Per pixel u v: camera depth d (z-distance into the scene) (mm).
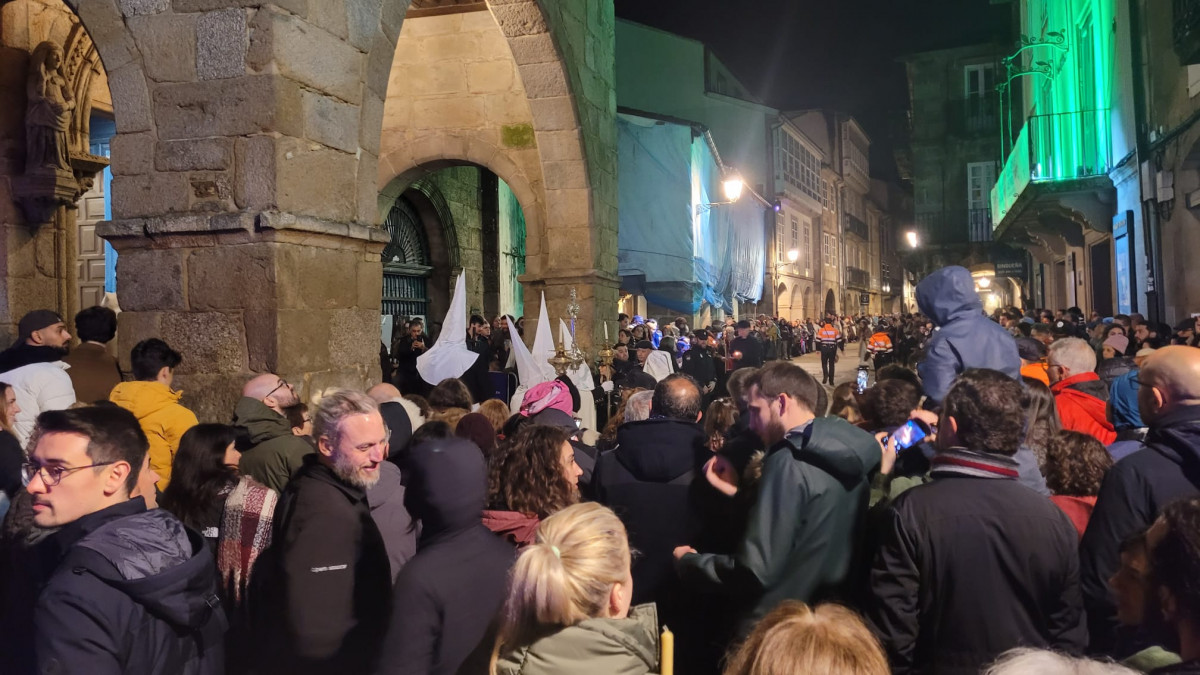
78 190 8297
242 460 3291
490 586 2111
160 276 4621
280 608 2473
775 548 2275
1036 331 7355
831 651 1288
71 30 8250
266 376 3613
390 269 13867
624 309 21547
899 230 58625
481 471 2234
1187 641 1305
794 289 36156
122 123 4730
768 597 2326
